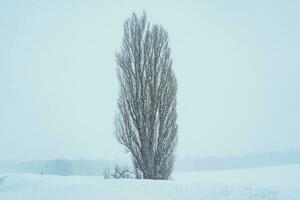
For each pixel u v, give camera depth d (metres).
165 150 17.36
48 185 13.71
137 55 18.19
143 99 17.67
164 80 17.91
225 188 10.82
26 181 15.19
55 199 11.63
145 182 12.26
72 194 11.74
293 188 10.52
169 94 17.80
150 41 18.34
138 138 17.44
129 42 18.47
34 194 12.89
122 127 17.73
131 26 18.66
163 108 17.61
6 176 16.31
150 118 17.48
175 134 17.67
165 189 11.27
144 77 17.89
